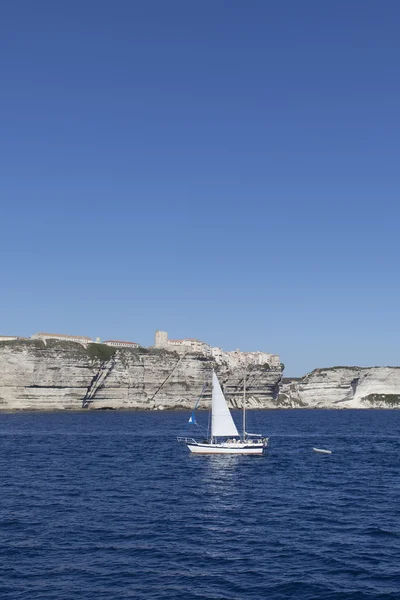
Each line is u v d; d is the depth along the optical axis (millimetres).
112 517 37906
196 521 37156
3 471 58625
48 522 36219
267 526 35969
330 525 36312
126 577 26188
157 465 65000
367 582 25719
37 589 24547
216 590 24688
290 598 23812
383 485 52469
